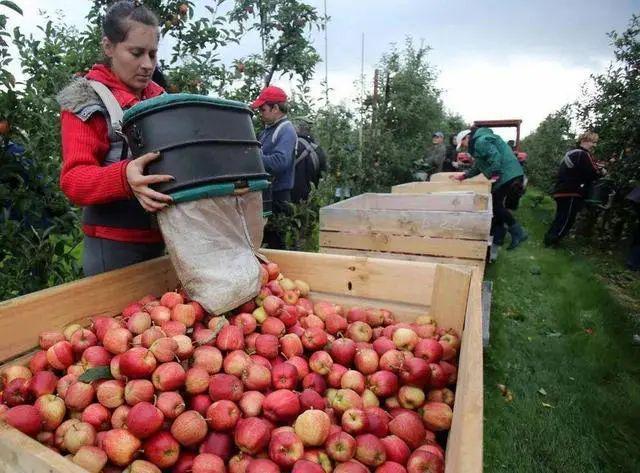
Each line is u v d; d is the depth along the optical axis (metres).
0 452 0.94
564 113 11.75
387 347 1.64
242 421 1.24
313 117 6.10
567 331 4.28
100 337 1.50
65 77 3.12
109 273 1.71
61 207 2.80
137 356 1.29
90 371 1.31
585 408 3.03
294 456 1.16
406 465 1.20
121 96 1.78
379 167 9.77
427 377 1.47
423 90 14.15
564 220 7.67
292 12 4.48
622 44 7.55
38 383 1.30
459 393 1.10
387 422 1.34
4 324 1.37
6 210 2.42
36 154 2.59
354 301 2.09
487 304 3.33
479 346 1.16
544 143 14.13
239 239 1.68
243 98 4.56
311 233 5.60
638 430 2.83
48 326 1.50
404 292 1.97
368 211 3.55
